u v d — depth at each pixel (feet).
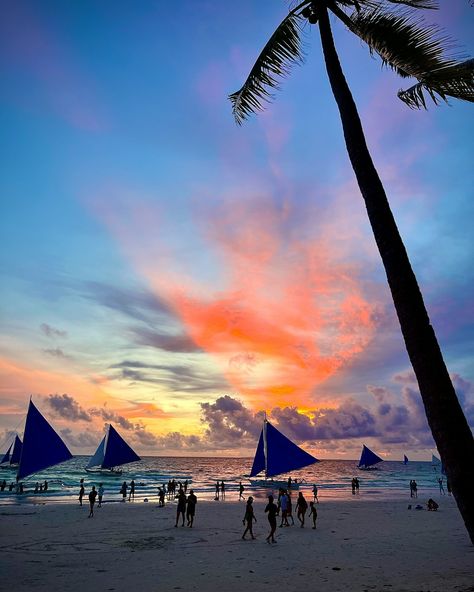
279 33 22.30
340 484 230.07
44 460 124.47
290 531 59.62
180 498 64.13
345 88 19.65
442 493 152.05
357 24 21.13
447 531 60.18
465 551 45.19
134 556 42.68
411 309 15.37
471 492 13.19
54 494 133.90
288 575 34.58
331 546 48.19
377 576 33.65
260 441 144.25
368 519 73.72
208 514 80.28
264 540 52.19
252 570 36.55
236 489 171.53
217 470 428.15
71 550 45.85
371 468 499.51
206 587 31.12
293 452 135.74
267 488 174.09
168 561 40.29
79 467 406.41
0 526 63.36
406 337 15.30
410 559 40.93
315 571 35.94
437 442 14.08
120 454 187.93
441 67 20.16
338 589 29.76
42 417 127.03
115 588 31.04
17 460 246.06
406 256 16.31
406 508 93.45
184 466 520.01
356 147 18.29
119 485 199.31
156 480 247.29
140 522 68.18
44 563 39.40
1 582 32.58
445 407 14.08
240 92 24.26
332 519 73.46
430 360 14.67
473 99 20.49
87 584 32.09
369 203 17.34
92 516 75.77
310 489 180.45
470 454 13.64
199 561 40.24
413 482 127.75
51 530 59.67
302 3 22.03
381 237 16.65
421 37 20.21
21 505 97.30
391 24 20.43
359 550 45.75
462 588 28.04
